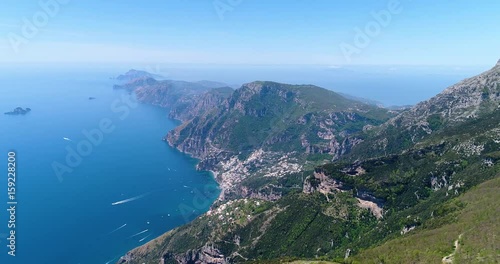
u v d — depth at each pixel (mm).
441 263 139125
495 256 128500
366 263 164000
